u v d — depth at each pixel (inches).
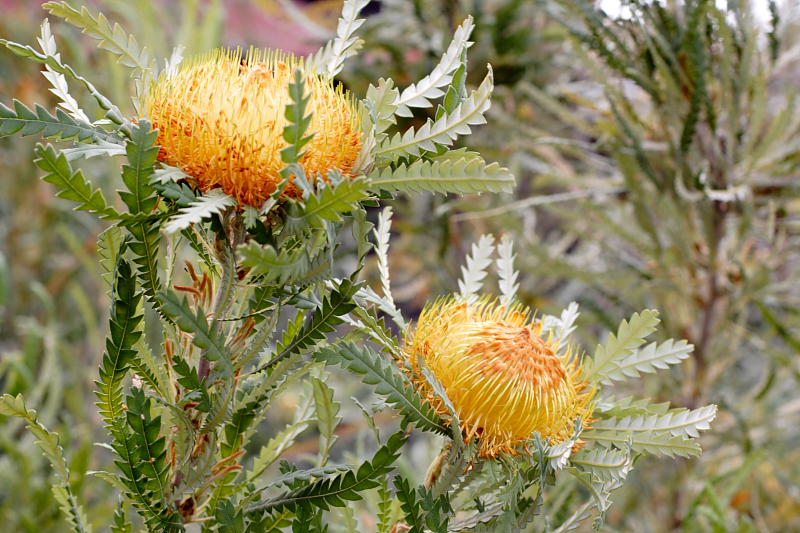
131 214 24.0
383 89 25.0
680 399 40.3
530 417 25.8
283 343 25.3
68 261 57.6
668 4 35.9
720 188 38.1
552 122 53.5
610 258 47.7
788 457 43.3
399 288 59.5
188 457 25.7
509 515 25.2
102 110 25.3
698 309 42.2
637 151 35.6
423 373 25.5
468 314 26.7
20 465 39.0
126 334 24.6
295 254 24.0
